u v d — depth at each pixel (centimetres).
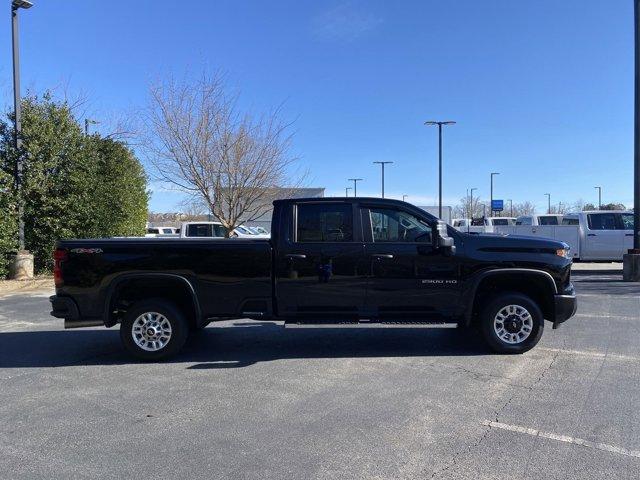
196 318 680
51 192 1734
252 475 369
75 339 827
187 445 420
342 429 447
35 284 1516
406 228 687
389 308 686
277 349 736
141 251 672
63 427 460
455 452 401
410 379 584
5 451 412
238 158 1720
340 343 769
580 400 509
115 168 2064
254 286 678
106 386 575
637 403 500
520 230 1991
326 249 677
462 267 676
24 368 653
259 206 1811
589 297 1171
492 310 682
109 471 378
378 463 385
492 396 524
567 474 365
